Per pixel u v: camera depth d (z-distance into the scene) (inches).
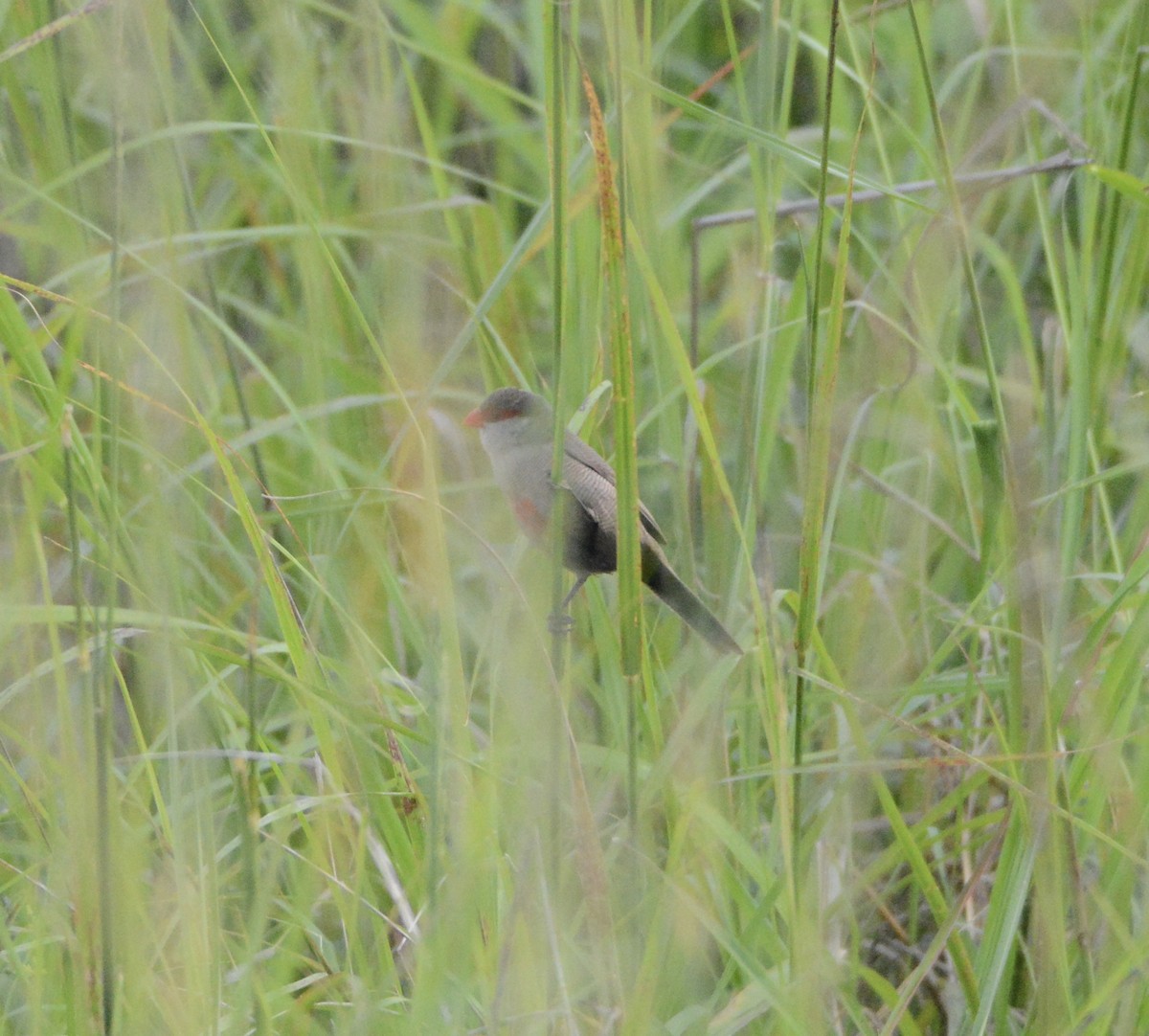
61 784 276.8
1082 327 344.5
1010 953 300.5
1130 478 437.4
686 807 278.5
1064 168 358.9
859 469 390.0
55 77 362.0
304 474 460.8
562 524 262.8
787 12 441.1
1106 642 347.9
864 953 341.4
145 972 239.8
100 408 293.0
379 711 308.0
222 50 462.0
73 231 363.6
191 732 265.3
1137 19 414.9
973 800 370.6
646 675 316.5
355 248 487.8
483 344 406.0
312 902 304.8
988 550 342.6
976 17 435.2
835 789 325.4
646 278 296.4
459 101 589.6
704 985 298.4
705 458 396.8
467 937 243.4
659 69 404.8
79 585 235.6
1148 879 268.1
